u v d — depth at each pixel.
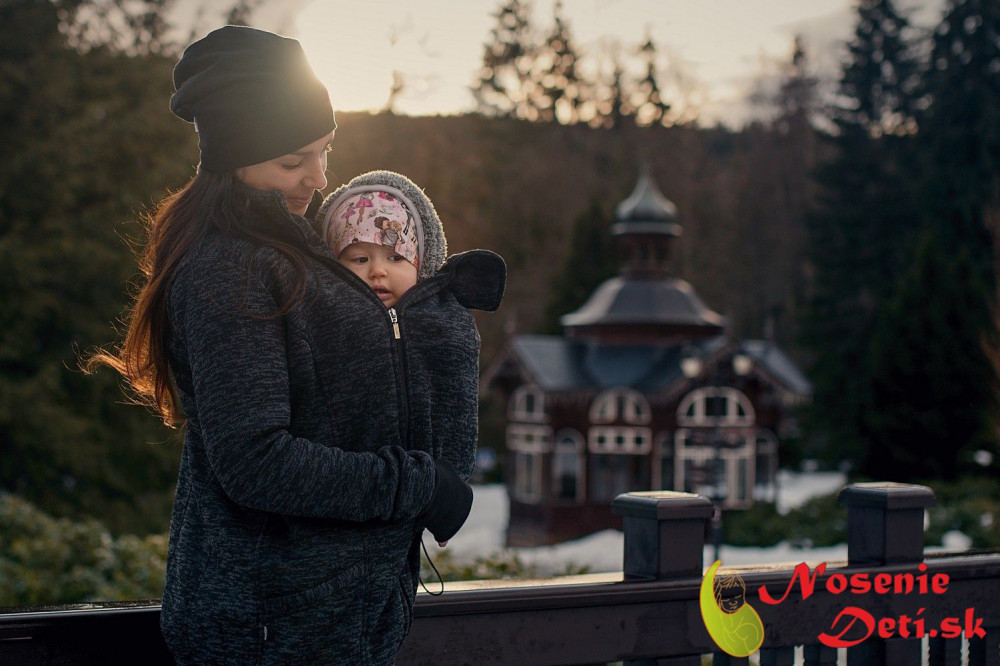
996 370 25.88
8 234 20.17
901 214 45.06
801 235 57.25
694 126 60.84
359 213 1.77
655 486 29.31
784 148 58.91
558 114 60.91
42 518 9.46
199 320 1.54
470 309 1.87
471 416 1.79
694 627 2.36
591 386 29.66
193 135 22.56
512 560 6.15
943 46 44.69
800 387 34.97
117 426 21.09
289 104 1.64
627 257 31.44
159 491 21.75
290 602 1.57
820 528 23.02
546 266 52.62
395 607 1.71
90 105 21.27
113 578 8.78
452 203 49.59
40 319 20.56
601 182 56.88
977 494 23.17
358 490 1.54
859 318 44.22
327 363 1.61
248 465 1.48
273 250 1.60
